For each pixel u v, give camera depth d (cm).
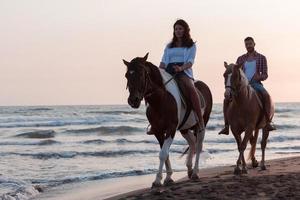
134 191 984
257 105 1092
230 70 1048
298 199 758
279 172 1126
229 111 1094
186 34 963
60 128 3916
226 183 928
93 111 7488
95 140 2711
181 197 809
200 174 1201
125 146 2403
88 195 1041
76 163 1709
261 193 812
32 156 1898
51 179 1308
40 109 8606
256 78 1147
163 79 897
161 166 915
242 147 1090
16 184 1211
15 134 3362
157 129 913
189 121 966
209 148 2247
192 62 948
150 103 886
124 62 863
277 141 2838
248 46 1159
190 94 942
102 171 1491
